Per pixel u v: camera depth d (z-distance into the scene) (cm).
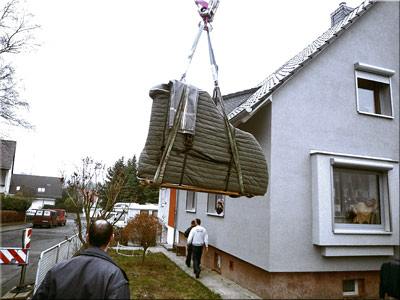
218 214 877
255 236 662
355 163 673
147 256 1149
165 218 1741
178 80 250
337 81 734
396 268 566
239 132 272
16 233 2008
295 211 638
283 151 655
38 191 4975
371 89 798
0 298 586
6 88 1561
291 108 678
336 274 648
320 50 714
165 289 694
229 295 651
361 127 735
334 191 670
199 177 239
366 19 799
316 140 687
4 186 3950
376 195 705
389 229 679
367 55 780
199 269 815
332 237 629
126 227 1062
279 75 775
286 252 615
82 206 998
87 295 189
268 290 609
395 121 777
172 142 231
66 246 891
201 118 252
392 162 714
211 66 295
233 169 255
